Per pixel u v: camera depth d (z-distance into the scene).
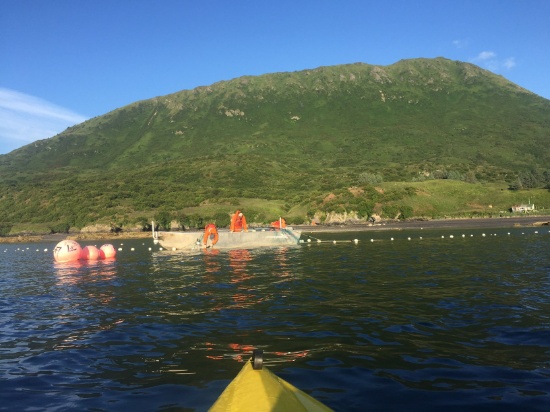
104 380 7.21
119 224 84.06
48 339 9.91
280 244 39.53
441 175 123.56
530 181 108.44
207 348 8.73
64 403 6.34
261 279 18.27
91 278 21.03
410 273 18.81
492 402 6.00
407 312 11.38
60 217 91.00
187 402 6.18
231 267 23.20
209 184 132.25
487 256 25.23
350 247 35.22
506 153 179.50
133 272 22.78
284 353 8.27
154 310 12.67
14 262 34.41
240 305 12.92
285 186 129.62
